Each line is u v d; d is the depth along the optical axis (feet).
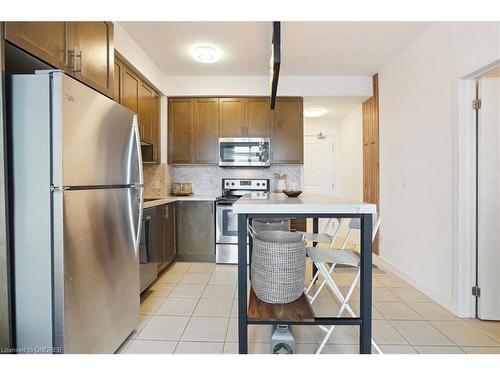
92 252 4.99
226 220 12.44
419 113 9.43
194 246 12.71
